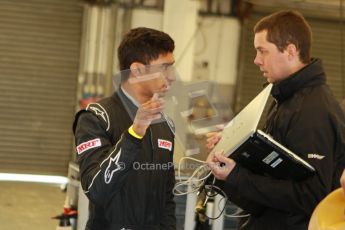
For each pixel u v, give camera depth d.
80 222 3.09
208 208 3.14
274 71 2.16
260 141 1.89
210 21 7.88
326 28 8.08
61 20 7.67
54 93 7.71
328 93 2.09
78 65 7.72
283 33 2.12
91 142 1.97
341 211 1.40
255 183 1.98
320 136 1.97
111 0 7.70
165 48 2.02
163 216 2.13
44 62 7.68
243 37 7.91
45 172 7.72
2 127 7.63
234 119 2.09
